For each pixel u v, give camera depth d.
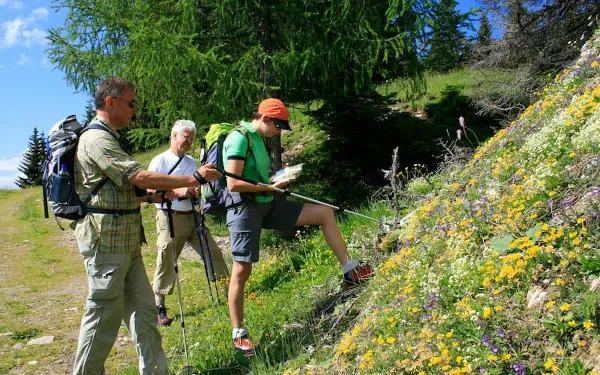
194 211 5.75
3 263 10.33
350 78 11.28
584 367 2.33
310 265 5.95
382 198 8.55
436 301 3.21
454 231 3.81
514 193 3.70
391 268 4.05
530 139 4.48
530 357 2.54
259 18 10.54
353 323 3.98
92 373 3.67
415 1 9.77
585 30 13.48
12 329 6.20
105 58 10.52
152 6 10.16
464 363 2.60
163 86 10.67
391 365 3.03
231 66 9.64
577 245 2.89
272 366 4.02
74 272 9.48
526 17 14.84
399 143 12.37
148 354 3.86
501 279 3.01
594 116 3.82
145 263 9.85
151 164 6.02
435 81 20.11
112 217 3.63
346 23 9.92
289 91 11.47
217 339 4.93
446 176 6.06
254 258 4.26
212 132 4.71
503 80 15.32
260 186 4.17
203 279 7.78
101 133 3.61
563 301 2.66
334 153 12.38
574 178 3.49
